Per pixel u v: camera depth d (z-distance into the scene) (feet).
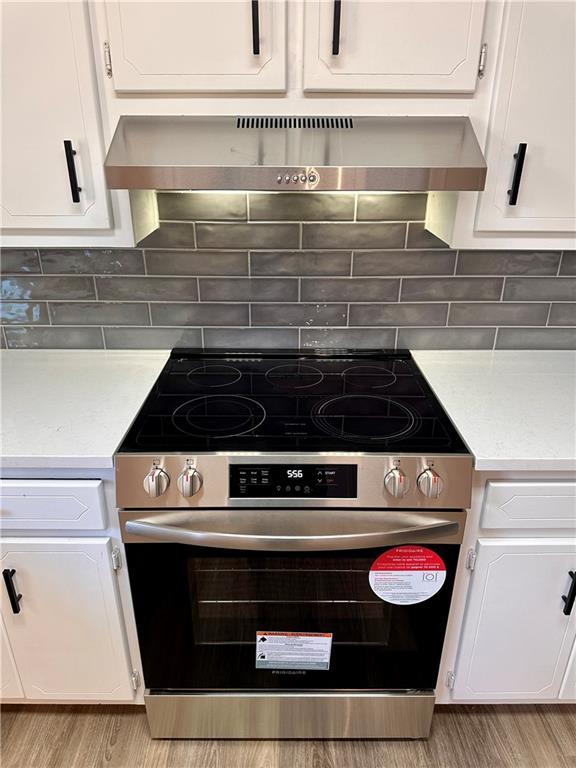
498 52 3.82
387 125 3.93
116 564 4.22
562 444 3.98
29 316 5.50
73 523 4.07
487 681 4.76
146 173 3.49
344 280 5.40
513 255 5.27
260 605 4.35
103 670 4.67
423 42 3.77
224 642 4.51
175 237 5.19
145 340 5.60
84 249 5.22
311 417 4.36
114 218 4.39
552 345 5.59
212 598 4.33
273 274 5.36
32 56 3.79
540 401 4.63
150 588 4.21
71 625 4.45
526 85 3.91
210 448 3.89
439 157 3.57
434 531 3.92
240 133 3.79
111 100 3.95
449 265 5.32
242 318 5.56
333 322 5.57
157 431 4.14
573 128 4.05
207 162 3.48
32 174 4.17
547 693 4.83
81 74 3.85
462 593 4.39
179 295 5.44
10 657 4.60
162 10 3.67
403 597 4.27
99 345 5.60
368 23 3.70
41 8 3.66
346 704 4.78
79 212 4.31
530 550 4.17
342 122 3.95
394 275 5.37
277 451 3.85
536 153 4.13
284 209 5.09
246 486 3.85
